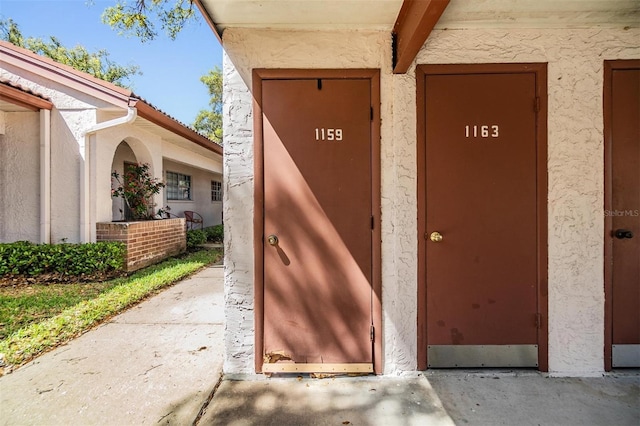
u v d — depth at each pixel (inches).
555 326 93.0
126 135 235.6
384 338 93.3
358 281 93.3
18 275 188.5
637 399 81.2
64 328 121.0
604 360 92.7
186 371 94.0
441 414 75.7
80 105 204.1
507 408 77.8
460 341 93.6
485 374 91.8
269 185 93.4
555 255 93.0
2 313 135.8
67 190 204.4
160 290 178.7
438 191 93.5
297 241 93.4
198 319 135.0
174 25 247.3
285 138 93.4
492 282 93.4
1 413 75.0
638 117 92.5
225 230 93.6
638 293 92.7
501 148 93.0
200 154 376.8
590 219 92.9
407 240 93.4
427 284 93.5
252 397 82.7
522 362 93.1
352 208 93.4
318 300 93.0
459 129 93.0
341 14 85.4
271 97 93.2
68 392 83.3
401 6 81.4
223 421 73.4
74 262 189.9
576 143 92.5
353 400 81.4
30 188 202.8
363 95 93.0
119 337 116.8
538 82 92.4
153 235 243.0
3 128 200.2
